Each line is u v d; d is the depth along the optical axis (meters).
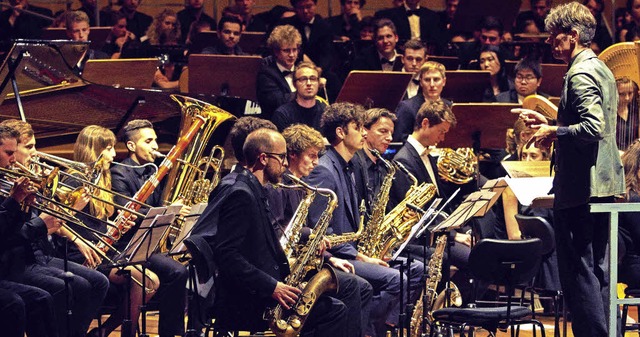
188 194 17.67
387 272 16.39
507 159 21.48
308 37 27.69
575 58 13.61
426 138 19.19
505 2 28.77
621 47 16.67
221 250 13.23
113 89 18.16
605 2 32.00
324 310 14.06
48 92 17.48
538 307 21.03
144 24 29.28
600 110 13.07
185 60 26.14
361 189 17.50
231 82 23.25
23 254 14.09
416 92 24.72
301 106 21.20
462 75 23.14
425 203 18.14
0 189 14.05
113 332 18.53
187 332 14.91
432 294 17.55
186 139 17.88
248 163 13.98
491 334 15.19
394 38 25.83
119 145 20.27
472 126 20.45
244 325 13.62
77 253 16.22
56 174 13.72
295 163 15.76
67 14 24.72
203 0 31.22
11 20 27.38
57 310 14.75
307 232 15.55
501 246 15.10
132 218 16.19
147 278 16.31
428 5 32.53
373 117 18.08
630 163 15.93
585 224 13.59
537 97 19.25
